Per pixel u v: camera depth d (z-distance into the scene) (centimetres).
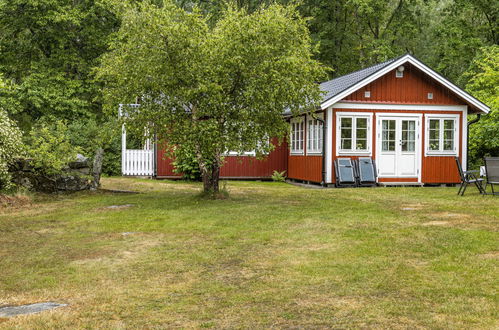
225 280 611
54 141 1531
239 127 1275
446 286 564
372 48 3425
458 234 846
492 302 509
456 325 449
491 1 3020
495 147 2195
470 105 1944
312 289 566
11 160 1403
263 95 1230
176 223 1006
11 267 690
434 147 1927
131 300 540
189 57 1227
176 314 494
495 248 744
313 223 981
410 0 3416
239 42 1214
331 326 454
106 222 1034
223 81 1253
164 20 1205
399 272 626
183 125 1276
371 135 1864
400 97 1888
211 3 3291
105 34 3034
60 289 586
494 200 1338
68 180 1548
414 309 494
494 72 2169
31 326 461
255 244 805
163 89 1238
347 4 3167
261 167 2278
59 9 2777
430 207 1206
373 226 942
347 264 666
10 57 2984
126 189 1678
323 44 3319
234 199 1386
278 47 1262
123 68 1257
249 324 462
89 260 723
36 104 2717
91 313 497
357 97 1847
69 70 3131
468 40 3041
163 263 696
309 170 1980
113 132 1463
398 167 1892
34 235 909
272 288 573
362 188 1755
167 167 2230
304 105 1365
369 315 479
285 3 3216
